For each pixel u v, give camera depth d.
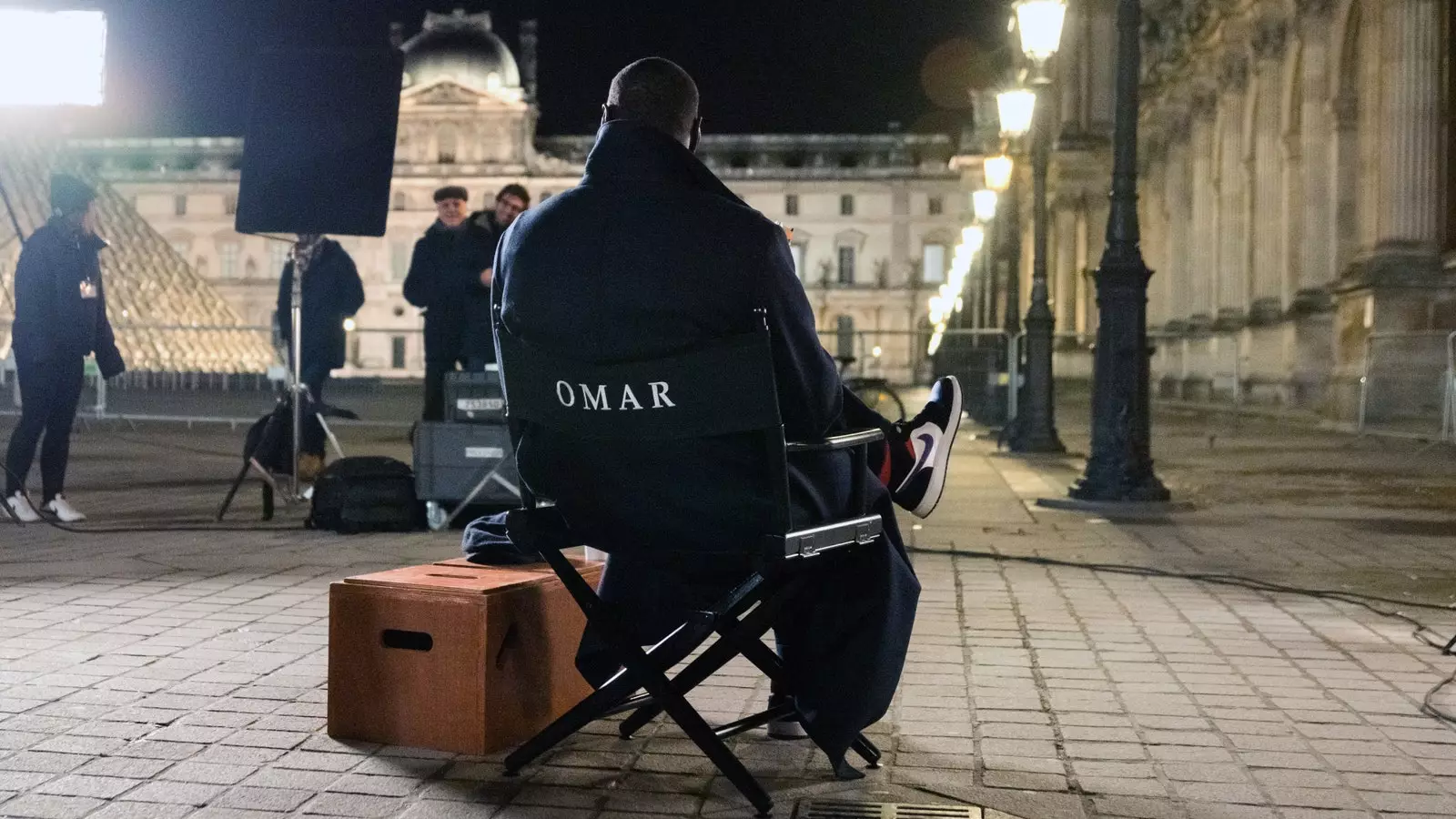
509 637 3.82
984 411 22.53
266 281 94.00
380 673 3.77
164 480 12.18
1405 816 3.29
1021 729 4.04
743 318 3.10
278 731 3.88
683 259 3.07
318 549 7.61
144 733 3.84
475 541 4.19
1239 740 3.93
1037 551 7.83
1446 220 19.41
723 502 3.17
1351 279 20.48
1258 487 12.13
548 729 3.49
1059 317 40.72
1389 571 7.18
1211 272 35.03
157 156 97.75
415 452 8.47
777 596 3.37
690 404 3.06
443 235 9.95
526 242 3.19
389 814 3.19
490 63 94.75
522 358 3.19
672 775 3.54
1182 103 38.03
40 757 3.60
